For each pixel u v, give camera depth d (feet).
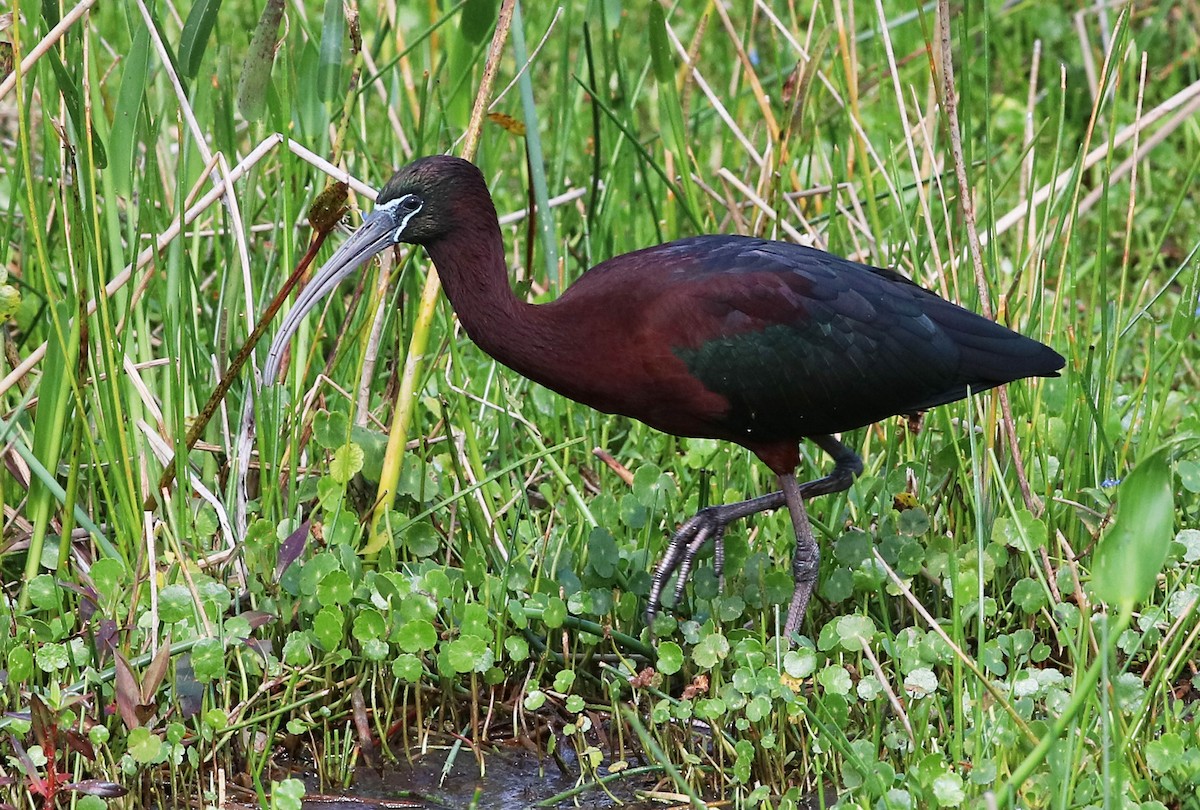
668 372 31.12
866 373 31.73
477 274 31.01
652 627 31.07
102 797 26.20
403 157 43.06
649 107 56.65
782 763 28.07
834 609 33.40
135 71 30.86
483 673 30.09
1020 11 58.65
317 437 32.45
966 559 30.89
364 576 30.91
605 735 29.91
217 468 34.83
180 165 33.27
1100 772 25.25
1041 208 42.70
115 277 31.71
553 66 58.59
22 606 30.63
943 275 35.37
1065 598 31.01
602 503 33.40
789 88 38.81
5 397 34.60
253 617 29.01
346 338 35.83
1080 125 52.60
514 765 29.73
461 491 32.68
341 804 28.27
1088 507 33.42
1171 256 49.73
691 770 27.96
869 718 28.58
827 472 38.04
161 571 30.22
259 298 37.50
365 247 30.94
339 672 30.63
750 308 31.09
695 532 32.60
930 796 24.73
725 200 41.70
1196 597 28.27
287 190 32.40
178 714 28.37
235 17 59.62
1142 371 42.70
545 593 31.40
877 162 39.40
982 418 34.60
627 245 43.78
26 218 35.32
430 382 39.29
